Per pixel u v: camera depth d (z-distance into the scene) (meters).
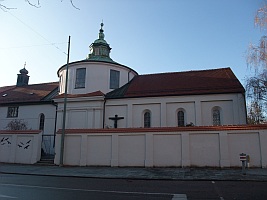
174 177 13.67
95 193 9.23
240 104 21.75
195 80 25.62
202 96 22.86
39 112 28.98
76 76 27.44
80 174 15.42
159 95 23.78
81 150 19.80
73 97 25.53
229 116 21.95
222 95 22.36
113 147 19.14
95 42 31.36
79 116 25.27
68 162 19.97
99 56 30.61
